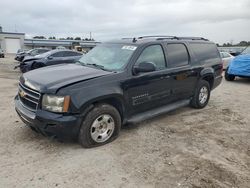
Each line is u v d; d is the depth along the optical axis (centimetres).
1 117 576
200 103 677
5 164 376
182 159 403
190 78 615
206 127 547
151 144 454
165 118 598
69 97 394
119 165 380
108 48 547
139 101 494
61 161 388
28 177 346
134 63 481
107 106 437
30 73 478
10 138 463
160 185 335
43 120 394
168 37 607
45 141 453
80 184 333
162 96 544
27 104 437
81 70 470
